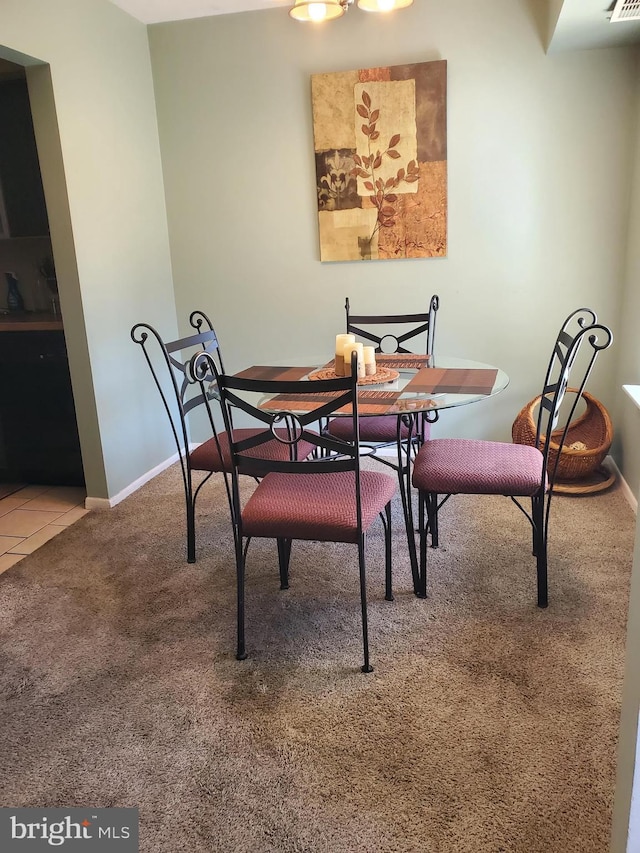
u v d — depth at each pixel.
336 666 1.88
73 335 2.93
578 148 3.10
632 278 3.00
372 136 3.24
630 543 2.54
